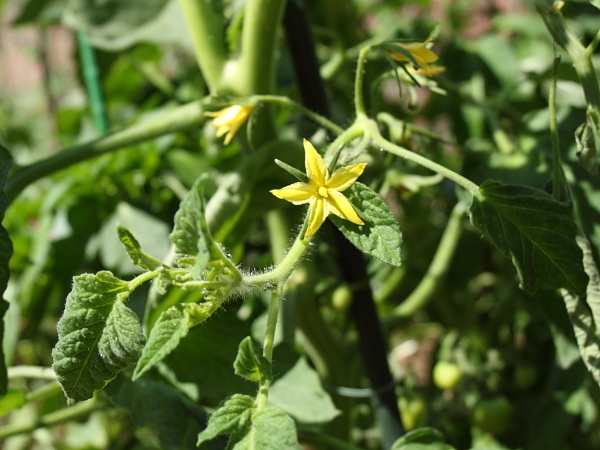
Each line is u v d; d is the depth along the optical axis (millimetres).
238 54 411
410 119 496
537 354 456
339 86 538
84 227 468
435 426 457
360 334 366
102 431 563
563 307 315
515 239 250
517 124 420
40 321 500
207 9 344
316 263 484
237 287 217
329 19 490
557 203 247
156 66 645
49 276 473
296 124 387
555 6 258
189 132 499
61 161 345
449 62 497
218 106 344
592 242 314
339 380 399
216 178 459
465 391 457
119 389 312
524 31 545
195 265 203
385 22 691
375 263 514
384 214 223
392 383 369
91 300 217
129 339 215
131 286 219
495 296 550
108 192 468
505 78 490
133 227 446
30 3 542
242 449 207
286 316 358
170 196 481
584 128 260
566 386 405
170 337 210
